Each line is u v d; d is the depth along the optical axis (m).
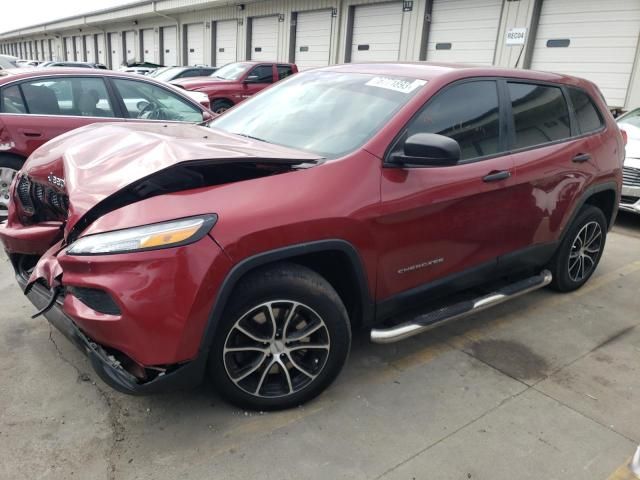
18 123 4.99
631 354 3.37
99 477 2.17
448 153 2.50
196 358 2.25
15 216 3.12
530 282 3.66
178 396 2.69
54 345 3.08
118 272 2.09
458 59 13.75
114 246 2.09
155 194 2.32
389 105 2.90
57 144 3.14
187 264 2.11
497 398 2.84
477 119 3.13
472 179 2.98
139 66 23.12
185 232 2.12
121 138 2.84
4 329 3.23
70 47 44.22
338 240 2.47
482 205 3.07
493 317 3.80
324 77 3.48
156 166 2.25
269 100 3.53
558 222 3.73
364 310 2.74
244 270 2.23
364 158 2.62
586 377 3.08
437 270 2.98
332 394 2.79
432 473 2.28
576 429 2.61
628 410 2.79
